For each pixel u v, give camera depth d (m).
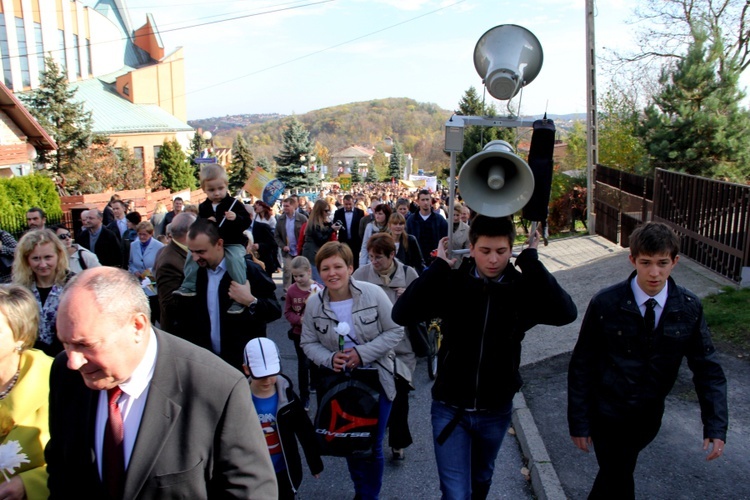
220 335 3.91
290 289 5.57
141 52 72.94
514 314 2.90
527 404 5.16
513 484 4.06
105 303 1.75
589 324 3.04
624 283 2.98
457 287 2.93
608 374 2.99
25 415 2.46
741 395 4.65
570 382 3.11
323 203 9.05
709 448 2.85
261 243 9.54
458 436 3.00
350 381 3.51
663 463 3.94
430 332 6.09
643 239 2.80
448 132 3.00
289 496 3.40
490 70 3.04
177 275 4.47
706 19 18.98
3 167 23.53
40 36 53.22
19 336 2.44
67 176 34.44
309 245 9.10
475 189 2.82
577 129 27.56
